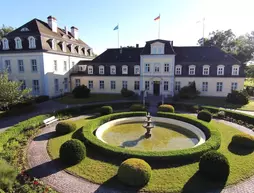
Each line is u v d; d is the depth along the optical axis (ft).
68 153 34.71
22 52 94.22
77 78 117.91
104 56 120.37
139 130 56.90
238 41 175.22
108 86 115.65
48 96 97.14
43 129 55.83
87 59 141.69
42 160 36.78
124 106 86.28
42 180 30.35
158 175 31.42
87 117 70.69
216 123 63.26
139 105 75.82
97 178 30.76
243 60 165.89
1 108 68.28
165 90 108.27
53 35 104.68
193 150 36.88
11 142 42.88
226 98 94.17
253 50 166.50
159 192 27.43
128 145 45.98
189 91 99.30
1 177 25.54
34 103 86.12
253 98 108.99
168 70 105.91
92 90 117.80
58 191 27.78
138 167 28.60
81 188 28.45
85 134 46.37
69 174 32.04
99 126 57.77
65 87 114.11
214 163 29.58
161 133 54.54
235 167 34.14
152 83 108.68
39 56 93.20
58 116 67.56
